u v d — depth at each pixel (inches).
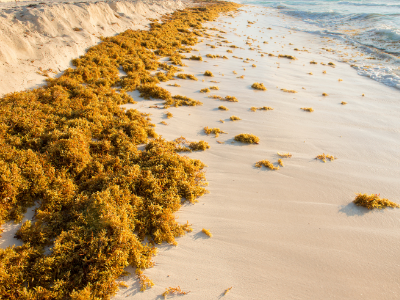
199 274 176.9
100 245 170.9
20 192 203.3
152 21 1087.6
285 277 177.0
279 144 345.7
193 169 273.9
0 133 262.4
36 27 523.2
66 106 347.9
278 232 212.7
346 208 240.1
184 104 448.5
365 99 508.7
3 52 395.2
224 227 216.1
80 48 561.3
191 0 2610.7
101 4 804.6
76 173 239.8
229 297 163.6
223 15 1736.0
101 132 317.4
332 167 301.1
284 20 1624.0
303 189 264.5
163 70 620.7
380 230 216.8
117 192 214.8
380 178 282.0
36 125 287.9
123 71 557.6
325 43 1031.6
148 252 185.5
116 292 160.6
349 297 165.9
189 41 912.9
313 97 516.4
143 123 363.6
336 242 204.7
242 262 187.0
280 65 738.8
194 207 235.9
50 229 183.5
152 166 263.6
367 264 187.3
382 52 855.7
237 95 509.7
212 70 658.2
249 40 1061.8
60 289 150.5
